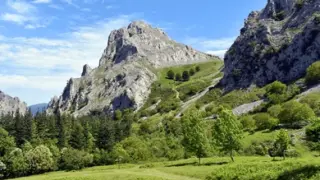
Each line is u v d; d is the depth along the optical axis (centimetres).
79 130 16762
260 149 10125
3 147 14588
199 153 8750
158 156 12712
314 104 13625
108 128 17238
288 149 9206
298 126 11725
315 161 5172
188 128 8988
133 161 12494
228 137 8388
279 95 16688
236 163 6988
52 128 17688
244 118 13862
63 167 12938
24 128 16312
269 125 12438
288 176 4625
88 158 12769
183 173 7012
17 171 12588
